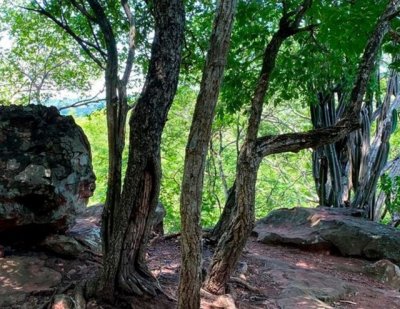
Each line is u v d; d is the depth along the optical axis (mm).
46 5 5633
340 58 6762
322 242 7980
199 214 3176
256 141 4254
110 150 3834
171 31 3619
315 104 9844
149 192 3750
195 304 3324
